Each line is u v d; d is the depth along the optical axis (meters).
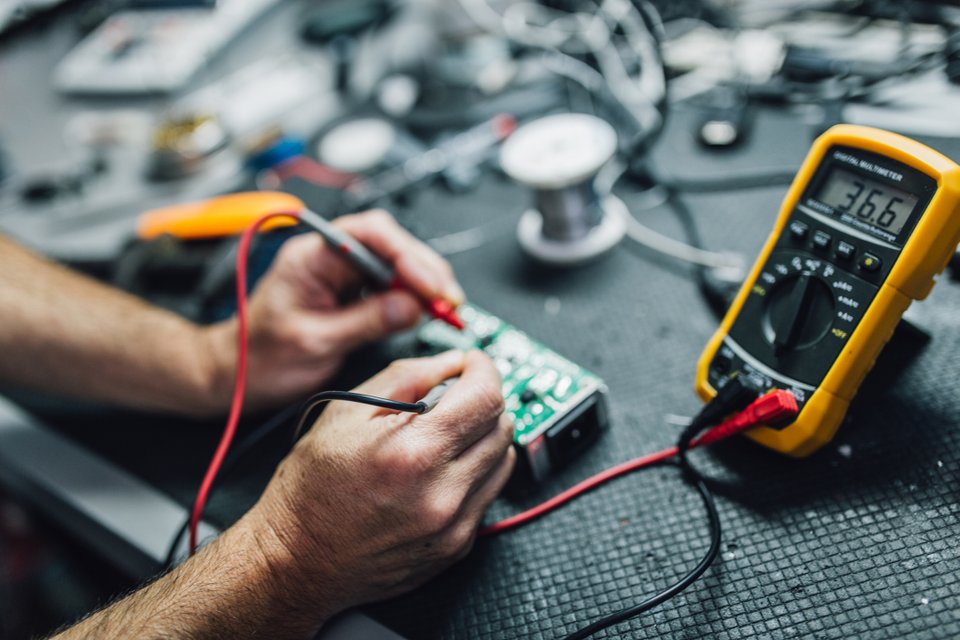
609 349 0.56
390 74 0.97
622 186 0.72
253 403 0.57
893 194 0.42
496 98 0.87
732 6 0.85
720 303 0.56
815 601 0.38
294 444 0.46
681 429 0.49
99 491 0.54
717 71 0.80
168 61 1.04
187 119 0.91
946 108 0.61
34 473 0.57
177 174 0.87
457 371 0.46
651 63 0.78
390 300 0.57
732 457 0.47
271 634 0.40
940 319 0.51
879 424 0.46
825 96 0.70
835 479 0.44
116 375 0.60
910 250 0.39
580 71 0.83
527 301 0.63
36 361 0.61
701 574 0.41
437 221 0.74
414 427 0.41
